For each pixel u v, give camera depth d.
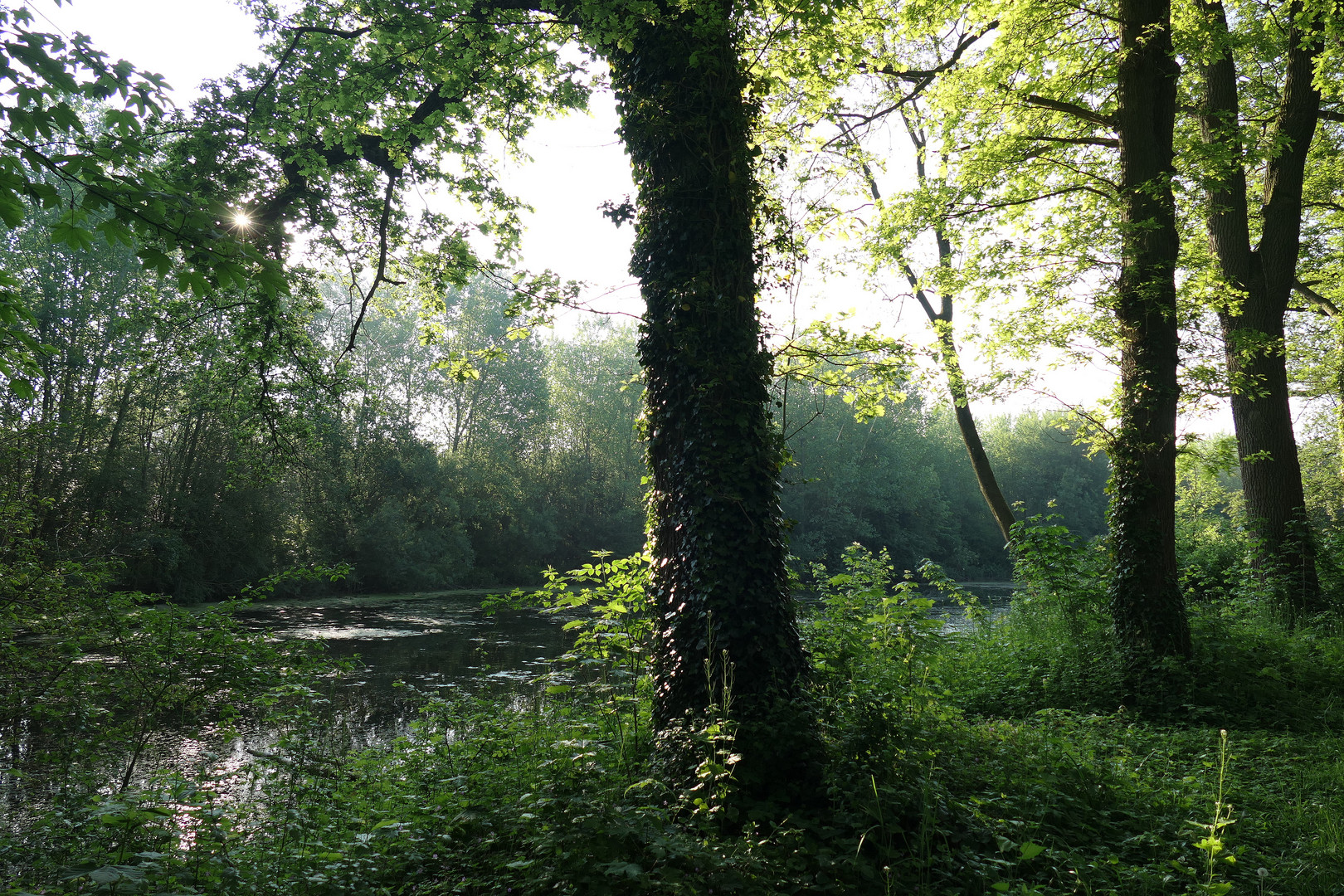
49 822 5.23
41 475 21.39
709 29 5.97
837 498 48.59
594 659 6.61
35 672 7.61
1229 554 14.59
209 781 6.13
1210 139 12.55
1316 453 29.89
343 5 8.73
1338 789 5.45
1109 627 10.19
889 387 8.65
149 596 7.86
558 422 50.56
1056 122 13.02
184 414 25.12
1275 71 14.41
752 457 5.59
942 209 12.99
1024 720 8.01
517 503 43.44
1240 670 8.77
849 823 4.14
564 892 3.54
